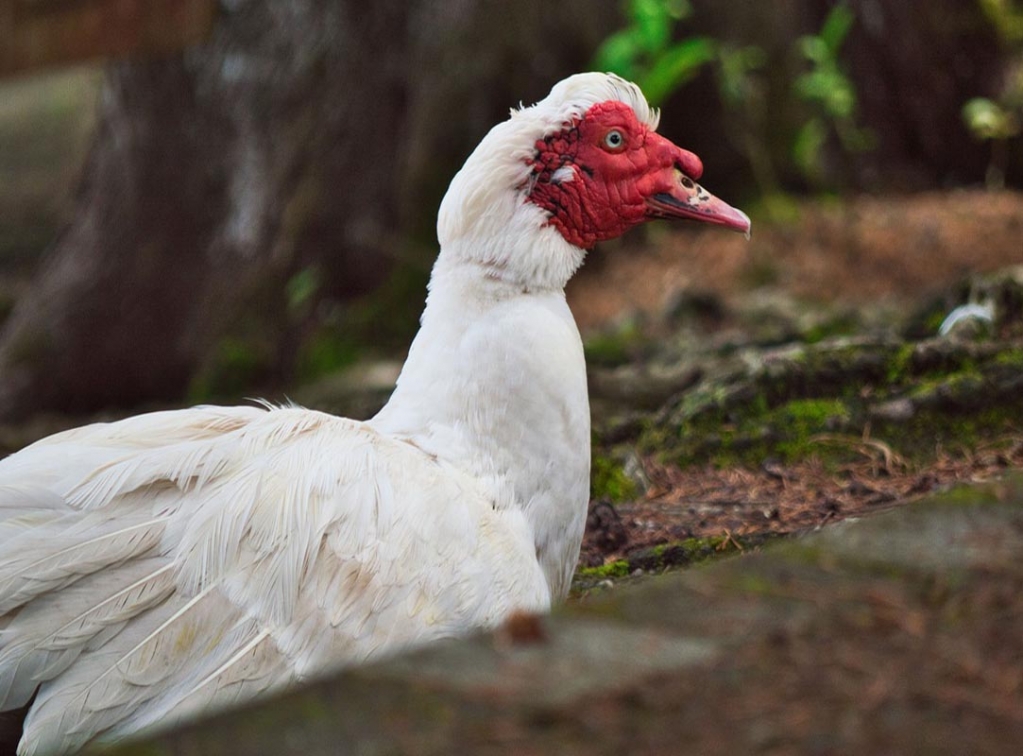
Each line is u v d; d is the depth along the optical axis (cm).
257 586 498
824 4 2023
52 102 2808
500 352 568
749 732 289
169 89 1650
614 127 600
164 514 503
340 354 1523
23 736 470
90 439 537
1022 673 312
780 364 854
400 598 510
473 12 1594
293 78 1622
